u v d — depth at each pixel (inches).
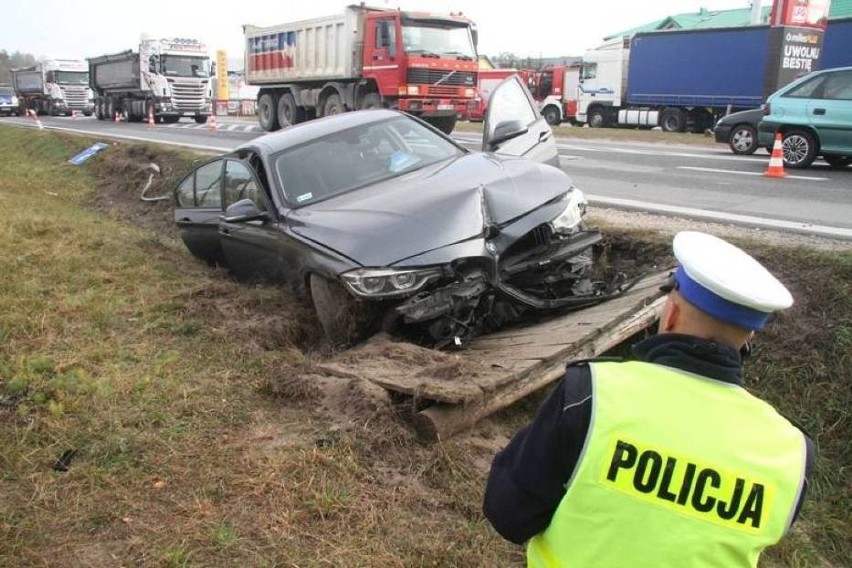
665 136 794.2
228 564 103.3
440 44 708.0
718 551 56.4
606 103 1221.1
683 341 59.7
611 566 57.9
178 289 229.1
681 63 1051.9
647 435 57.9
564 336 163.8
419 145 236.7
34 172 656.4
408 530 114.3
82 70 1798.7
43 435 133.5
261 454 129.8
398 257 171.9
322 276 183.6
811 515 148.6
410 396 142.3
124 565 102.7
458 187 193.3
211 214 255.9
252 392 156.0
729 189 385.4
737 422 58.2
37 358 166.4
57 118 1724.9
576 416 60.1
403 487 124.9
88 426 136.9
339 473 124.8
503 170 207.3
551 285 195.9
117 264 259.6
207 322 195.8
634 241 257.0
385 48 700.7
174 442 133.3
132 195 527.8
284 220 208.4
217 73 1829.5
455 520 118.7
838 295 188.7
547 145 271.4
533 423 63.6
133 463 126.3
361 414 140.7
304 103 880.9
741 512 56.8
